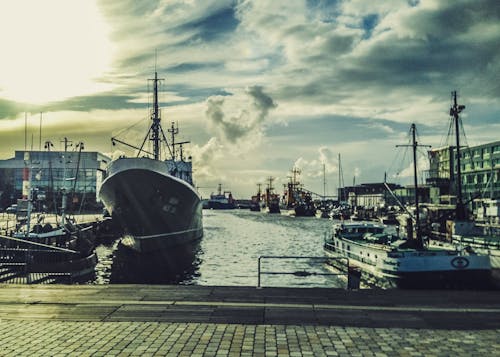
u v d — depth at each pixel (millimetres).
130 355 8453
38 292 14258
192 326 10461
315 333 9930
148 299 13273
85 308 12219
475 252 30875
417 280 28281
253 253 59625
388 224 120812
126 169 45312
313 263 48781
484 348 8945
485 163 103188
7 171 125312
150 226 50844
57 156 120750
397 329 10266
